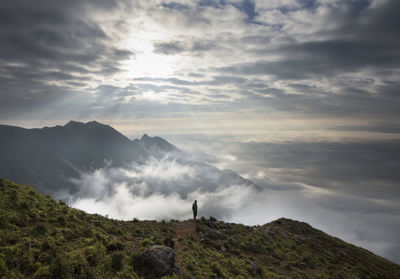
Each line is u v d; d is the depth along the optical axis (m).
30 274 9.72
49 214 16.00
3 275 9.17
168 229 24.12
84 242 13.66
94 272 10.84
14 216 13.73
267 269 21.36
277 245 28.77
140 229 21.17
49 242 12.23
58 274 9.95
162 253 13.16
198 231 25.62
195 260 16.81
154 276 12.05
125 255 13.55
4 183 18.11
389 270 31.73
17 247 10.97
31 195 18.20
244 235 29.22
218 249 22.33
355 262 30.84
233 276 16.67
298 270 22.89
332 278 22.77
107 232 17.59
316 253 30.02
